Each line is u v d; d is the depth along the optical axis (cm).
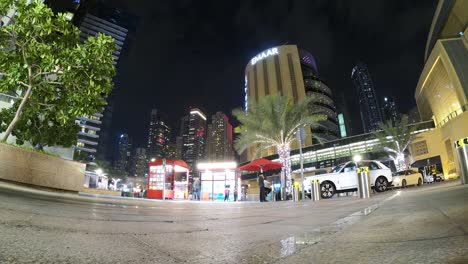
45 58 935
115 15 15350
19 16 895
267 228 366
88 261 162
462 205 393
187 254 199
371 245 203
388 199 814
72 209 468
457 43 4766
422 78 6197
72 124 1372
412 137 4247
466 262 140
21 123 1252
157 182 2242
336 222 373
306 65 16575
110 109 15025
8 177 947
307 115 2503
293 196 1620
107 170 7125
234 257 188
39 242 197
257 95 15800
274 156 7581
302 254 188
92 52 970
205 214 604
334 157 6425
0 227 234
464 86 4475
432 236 218
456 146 952
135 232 287
